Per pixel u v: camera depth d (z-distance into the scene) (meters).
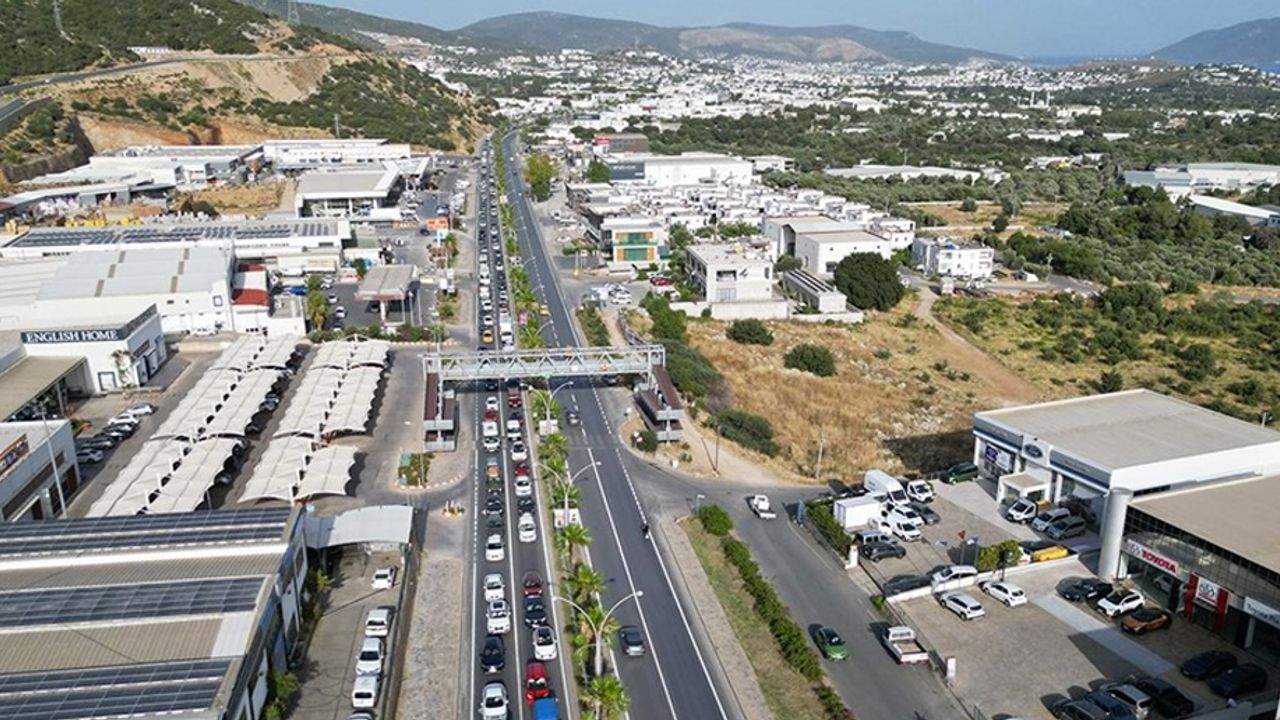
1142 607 72.56
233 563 66.50
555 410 111.12
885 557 82.25
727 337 153.00
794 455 110.88
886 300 171.88
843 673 66.62
